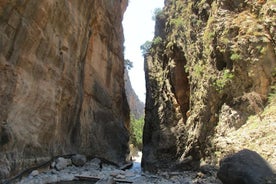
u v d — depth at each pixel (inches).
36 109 581.6
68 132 745.0
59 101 679.7
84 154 807.7
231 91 588.7
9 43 492.7
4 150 473.1
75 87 771.4
